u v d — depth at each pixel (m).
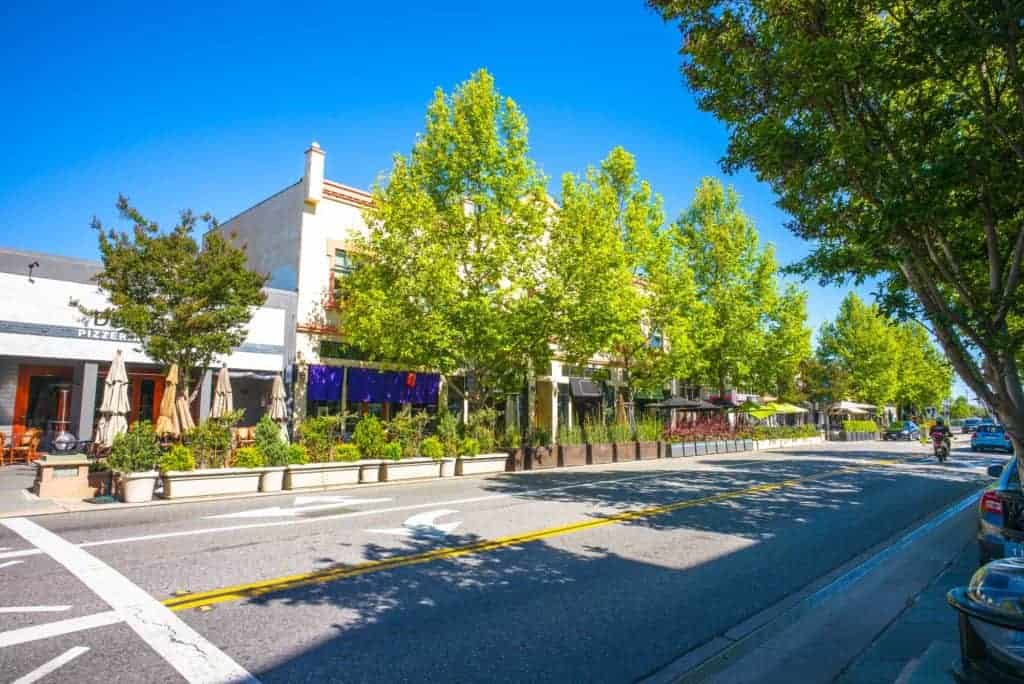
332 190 22.08
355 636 5.02
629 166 25.47
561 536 8.94
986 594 3.07
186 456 12.23
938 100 8.27
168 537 8.41
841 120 7.85
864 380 53.19
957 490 15.27
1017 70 6.67
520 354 19.50
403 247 18.53
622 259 20.88
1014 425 6.71
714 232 31.81
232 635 4.96
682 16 9.20
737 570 7.37
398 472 15.70
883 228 6.93
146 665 4.37
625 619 5.61
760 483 16.19
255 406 20.94
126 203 14.55
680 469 20.31
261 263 23.23
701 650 4.95
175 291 14.84
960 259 8.34
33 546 7.79
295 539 8.38
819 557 8.11
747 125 8.70
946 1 7.11
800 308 35.12
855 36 7.72
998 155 7.07
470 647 4.87
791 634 5.27
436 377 24.06
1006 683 2.91
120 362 13.74
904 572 7.26
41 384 18.12
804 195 8.68
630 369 27.86
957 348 7.16
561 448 21.23
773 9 8.36
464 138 18.69
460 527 9.43
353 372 21.89
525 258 18.67
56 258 16.77
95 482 12.37
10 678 4.12
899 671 4.42
